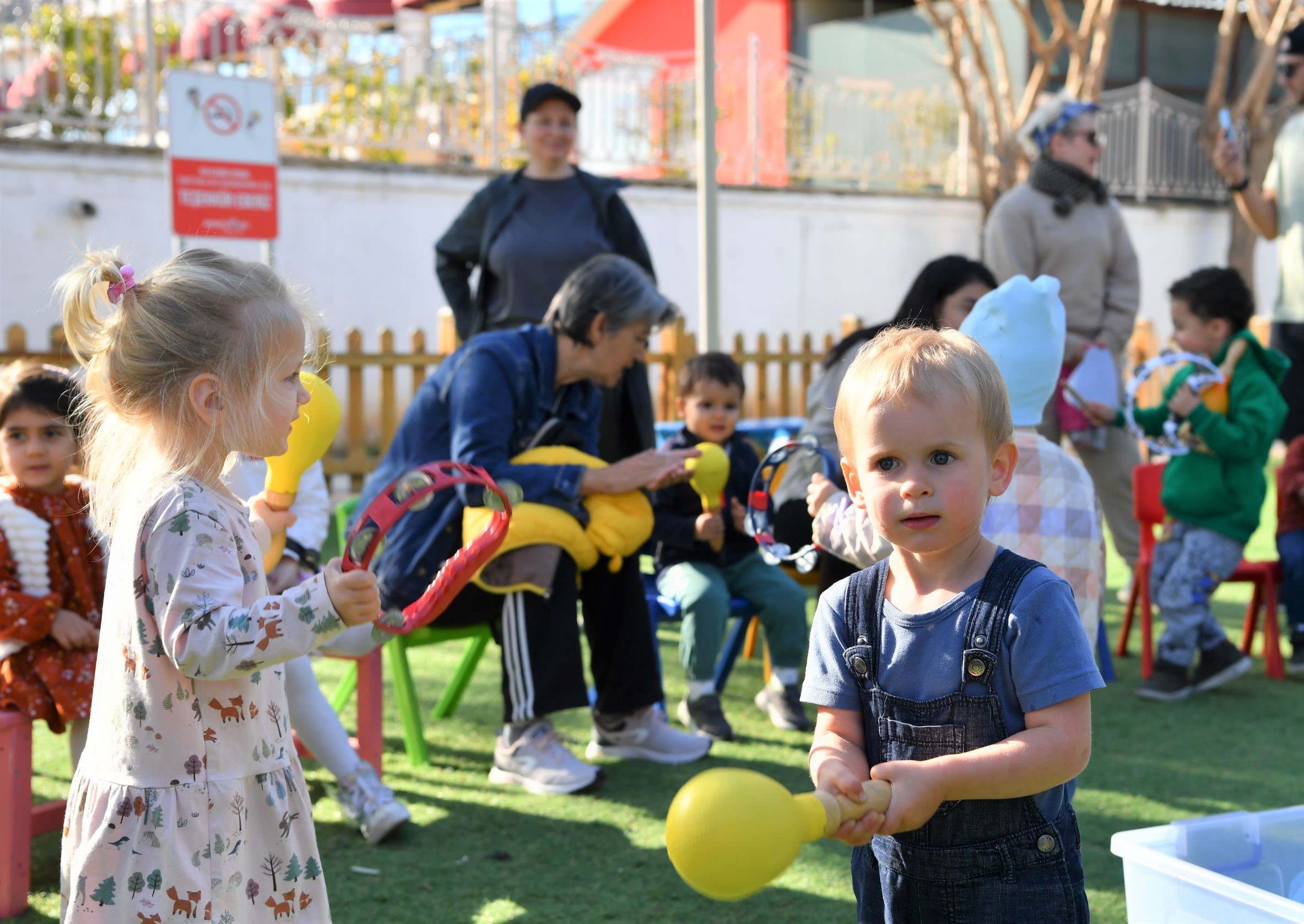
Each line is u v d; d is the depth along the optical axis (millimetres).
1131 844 1911
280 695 1949
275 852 1886
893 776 1476
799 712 4078
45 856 3027
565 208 4938
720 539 3941
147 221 8914
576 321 3508
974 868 1655
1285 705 4332
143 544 1779
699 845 1294
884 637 1685
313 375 2270
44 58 9047
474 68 10805
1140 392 10883
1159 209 13953
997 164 13164
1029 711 1578
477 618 3490
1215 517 4395
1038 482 2402
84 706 2771
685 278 11367
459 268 5105
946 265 3488
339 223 9734
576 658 3424
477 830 3174
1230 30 13016
